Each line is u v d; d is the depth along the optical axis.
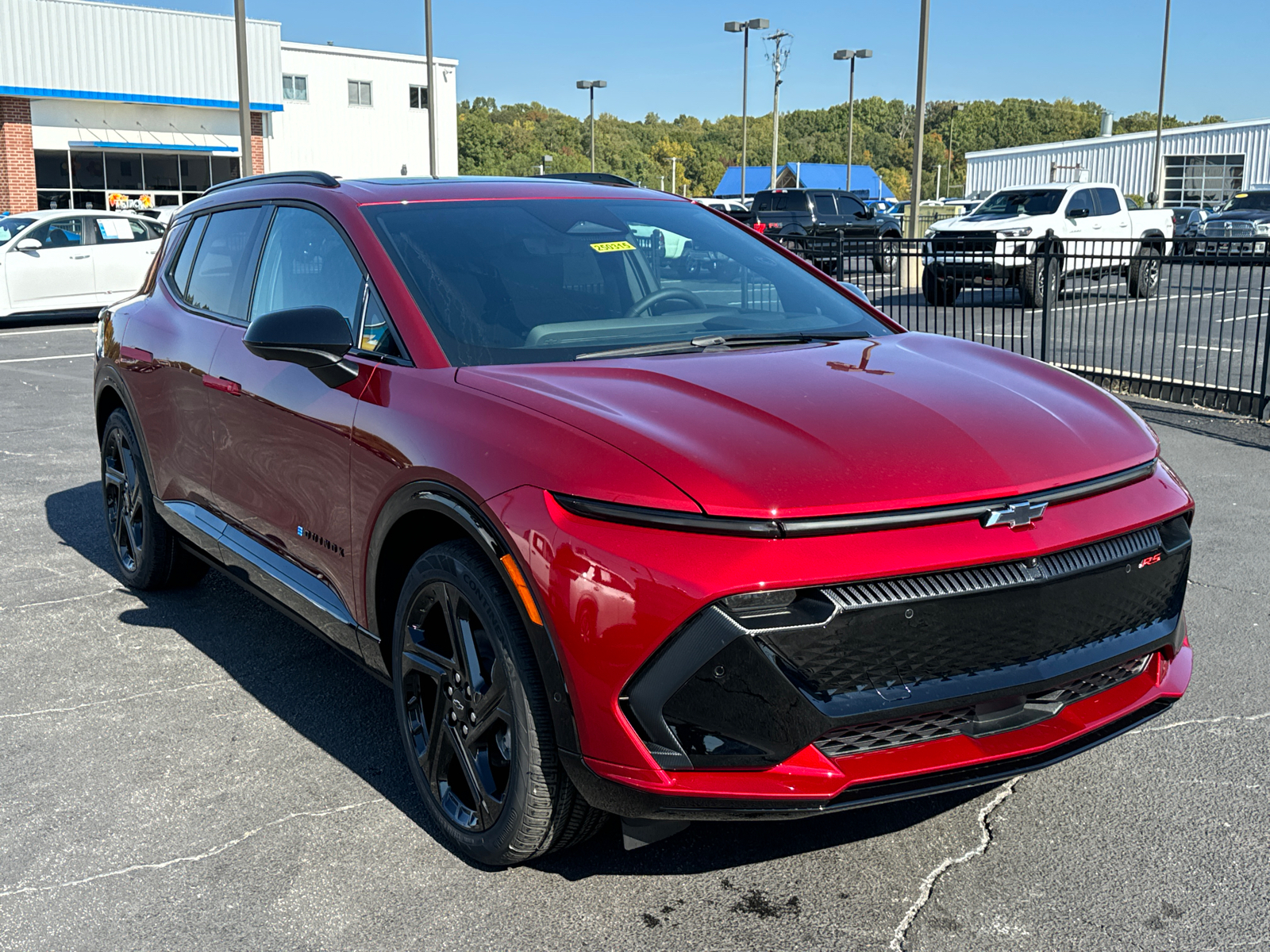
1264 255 8.41
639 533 2.28
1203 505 6.14
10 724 3.59
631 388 2.71
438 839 2.88
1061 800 3.05
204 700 3.78
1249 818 2.93
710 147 188.12
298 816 3.01
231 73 36.44
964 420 2.63
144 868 2.76
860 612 2.25
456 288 3.15
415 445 2.73
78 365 12.38
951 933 2.46
